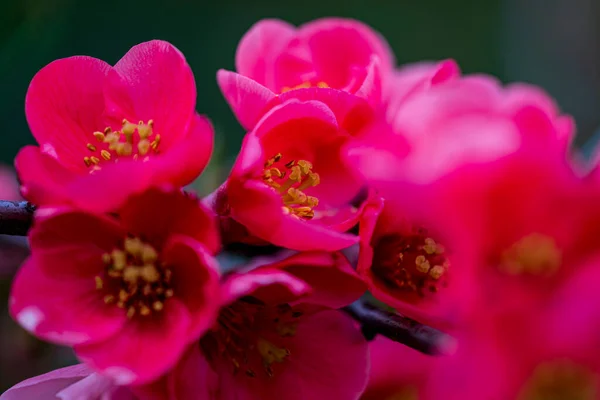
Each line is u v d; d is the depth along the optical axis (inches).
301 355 11.9
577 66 30.1
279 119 11.4
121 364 10.9
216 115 40.7
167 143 11.6
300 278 11.3
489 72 45.4
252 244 11.5
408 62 46.2
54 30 22.1
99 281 11.2
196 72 42.1
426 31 46.5
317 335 12.0
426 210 11.6
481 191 11.6
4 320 16.1
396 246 11.9
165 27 41.9
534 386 11.5
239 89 11.8
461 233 11.8
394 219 11.7
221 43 42.8
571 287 11.9
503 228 12.0
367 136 11.9
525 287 11.9
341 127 11.8
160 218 11.2
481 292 11.8
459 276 11.8
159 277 11.3
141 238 11.3
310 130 11.7
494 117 13.0
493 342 11.6
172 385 11.1
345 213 11.9
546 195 12.0
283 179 11.9
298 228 11.0
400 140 12.2
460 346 11.6
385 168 11.6
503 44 37.6
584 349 11.6
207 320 10.8
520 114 13.4
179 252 11.2
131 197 11.0
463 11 46.3
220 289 10.8
